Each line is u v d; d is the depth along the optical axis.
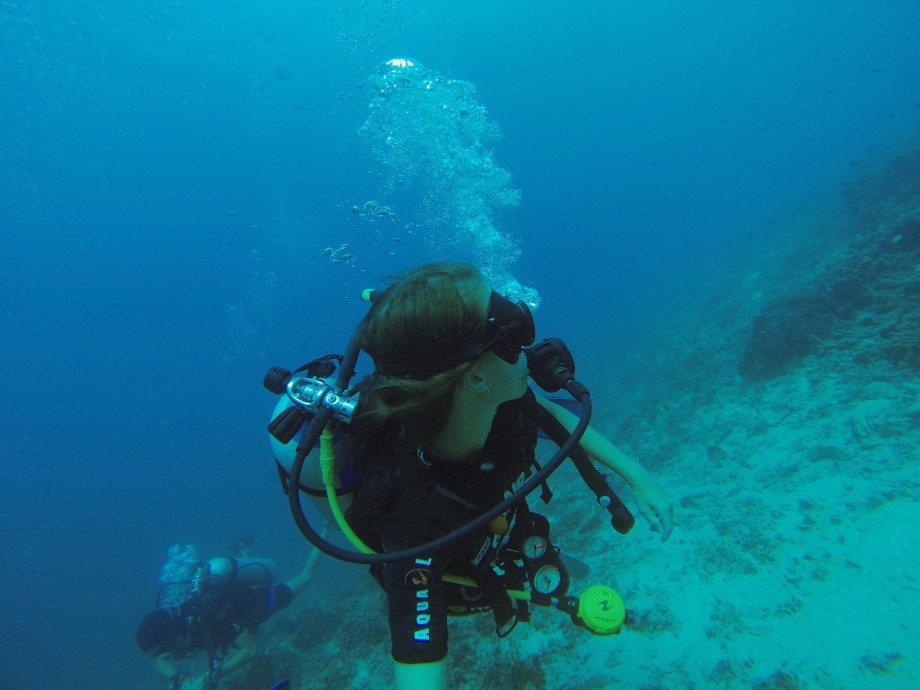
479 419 0.98
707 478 5.74
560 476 8.43
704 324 13.23
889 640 2.87
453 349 0.85
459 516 1.05
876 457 4.39
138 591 18.86
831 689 2.80
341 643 6.55
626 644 3.84
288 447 1.49
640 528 5.25
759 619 3.46
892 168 13.48
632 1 43.53
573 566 3.13
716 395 8.08
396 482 1.04
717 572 4.08
